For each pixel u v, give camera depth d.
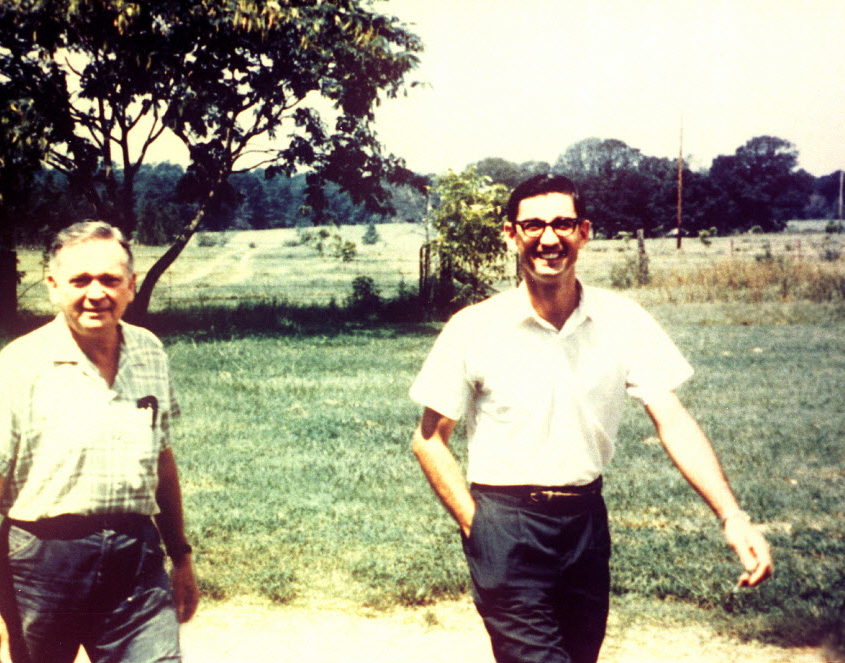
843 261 27.11
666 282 26.17
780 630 4.64
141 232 92.75
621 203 112.94
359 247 82.38
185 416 10.62
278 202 164.38
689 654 4.47
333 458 8.61
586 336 2.88
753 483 7.59
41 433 2.66
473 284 22.33
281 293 32.53
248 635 4.80
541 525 2.84
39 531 2.66
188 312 24.50
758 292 22.81
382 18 22.30
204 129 22.30
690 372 2.91
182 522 3.11
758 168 113.00
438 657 4.52
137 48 19.77
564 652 2.84
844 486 7.50
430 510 7.00
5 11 19.11
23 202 21.27
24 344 2.73
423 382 2.97
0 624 2.71
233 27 19.67
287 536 6.39
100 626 2.73
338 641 4.73
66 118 20.64
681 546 6.02
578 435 2.86
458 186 21.38
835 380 12.23
